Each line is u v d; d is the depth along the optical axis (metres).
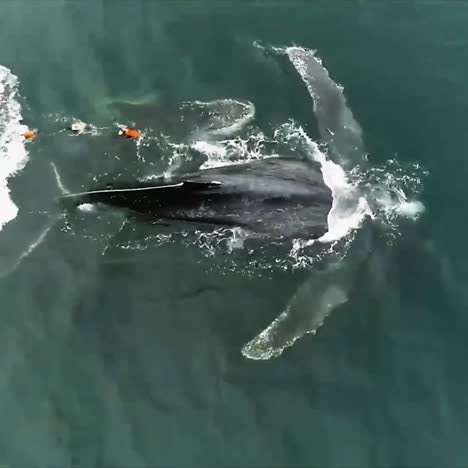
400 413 24.02
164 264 27.03
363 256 27.06
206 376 24.67
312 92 31.38
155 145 29.77
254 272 26.77
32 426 23.95
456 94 31.39
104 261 27.08
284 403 24.16
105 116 30.55
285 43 32.84
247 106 30.97
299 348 25.08
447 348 25.22
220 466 23.00
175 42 32.94
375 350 25.11
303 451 23.30
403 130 30.33
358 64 32.22
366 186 28.47
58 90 31.34
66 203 28.16
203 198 27.23
